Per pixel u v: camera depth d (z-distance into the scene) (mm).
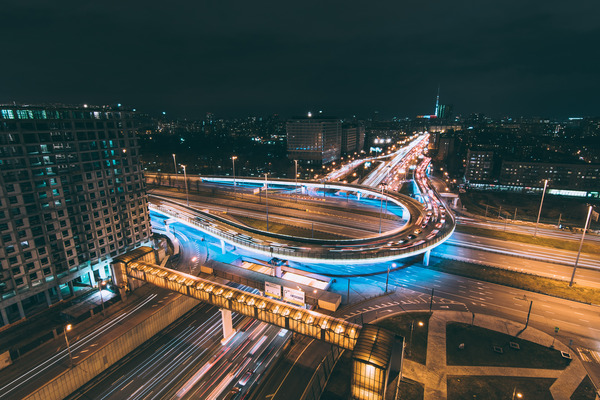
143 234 101500
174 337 78938
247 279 89500
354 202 181500
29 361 64438
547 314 81688
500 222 155625
